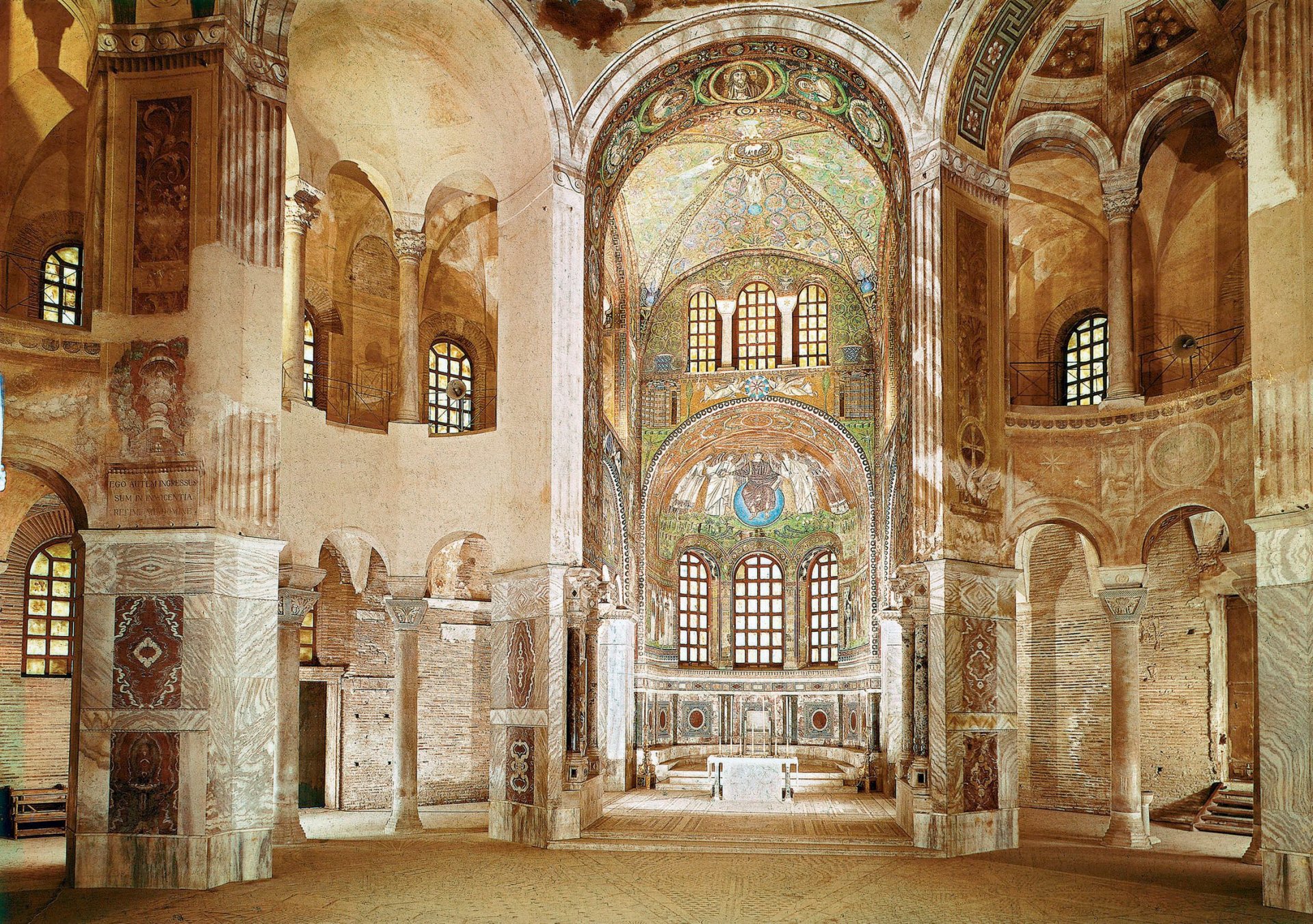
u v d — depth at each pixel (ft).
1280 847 41.93
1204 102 65.82
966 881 49.29
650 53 66.44
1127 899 44.75
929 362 60.59
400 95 69.31
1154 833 68.08
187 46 49.62
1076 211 76.33
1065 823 73.00
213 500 47.26
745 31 65.82
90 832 46.39
